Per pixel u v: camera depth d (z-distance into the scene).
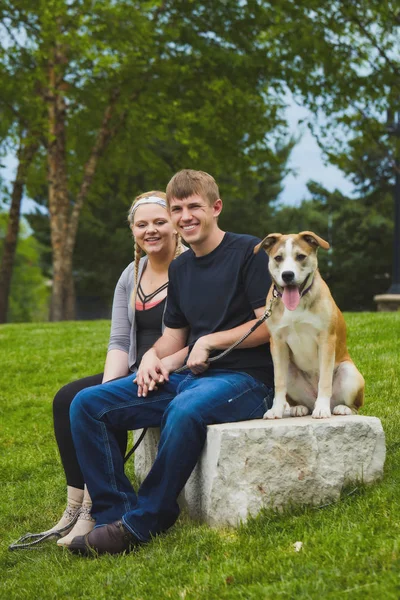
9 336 11.73
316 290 3.86
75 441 3.81
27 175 20.19
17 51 16.94
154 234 4.42
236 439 3.59
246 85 17.34
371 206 27.69
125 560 3.50
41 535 4.18
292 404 4.35
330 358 3.92
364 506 3.52
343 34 17.20
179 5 16.97
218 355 3.99
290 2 16.67
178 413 3.64
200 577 3.07
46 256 31.03
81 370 9.01
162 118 17.11
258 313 3.96
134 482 5.01
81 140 19.66
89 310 30.88
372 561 2.87
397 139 18.06
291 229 28.05
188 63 16.86
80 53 16.02
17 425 7.13
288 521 3.52
